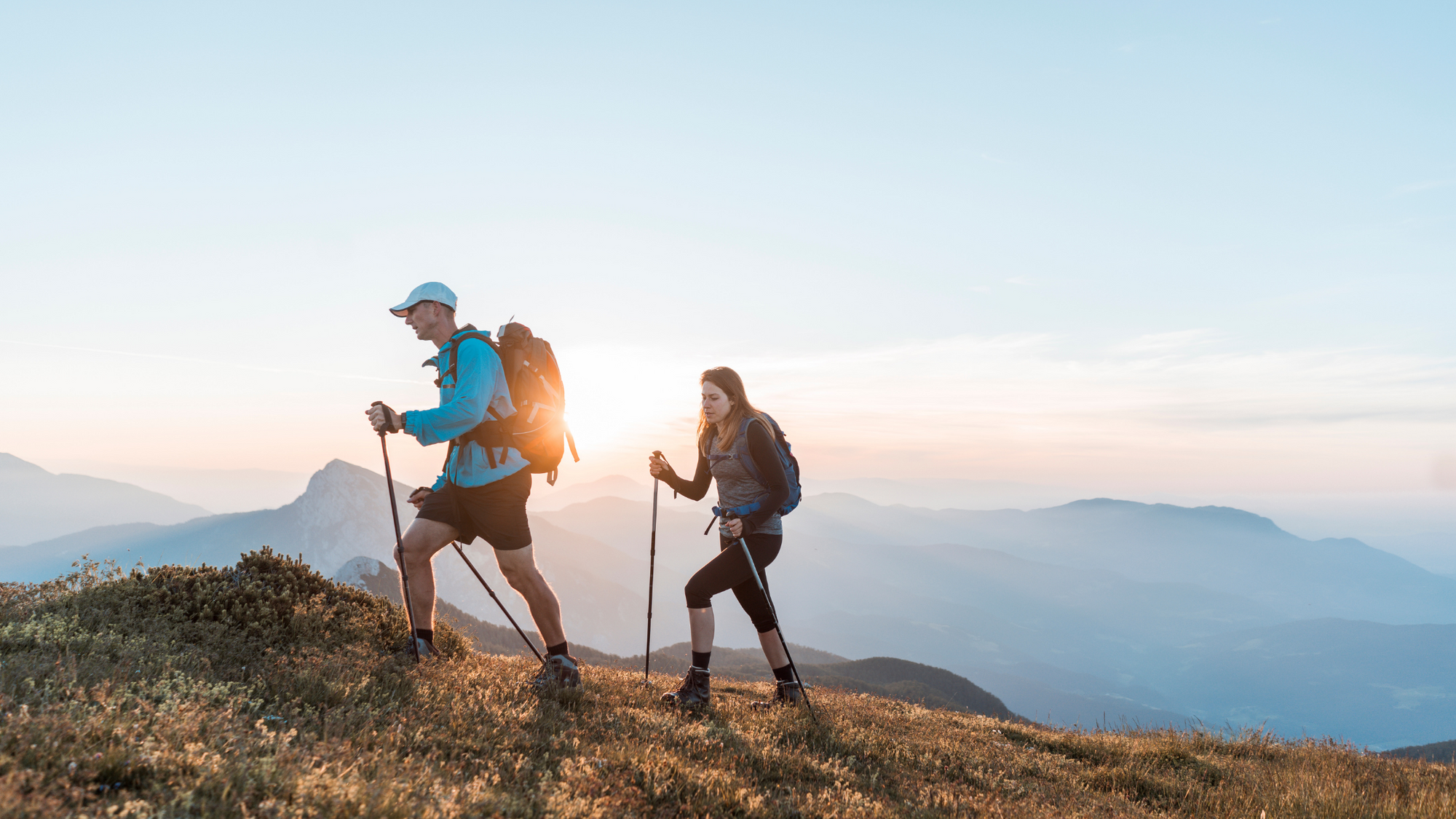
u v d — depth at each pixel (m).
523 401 6.70
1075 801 5.91
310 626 6.91
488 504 6.62
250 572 7.74
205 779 2.97
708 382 7.54
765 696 9.77
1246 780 7.55
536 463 6.75
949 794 5.22
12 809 2.41
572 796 3.82
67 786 2.68
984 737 8.98
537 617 6.87
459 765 3.96
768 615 7.71
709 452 7.86
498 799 3.43
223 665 5.39
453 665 6.85
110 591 6.68
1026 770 7.18
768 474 7.37
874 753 6.26
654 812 4.00
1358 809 6.20
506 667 7.82
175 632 5.88
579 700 6.34
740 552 7.41
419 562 6.87
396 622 7.98
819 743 6.29
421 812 3.04
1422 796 6.67
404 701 5.21
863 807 4.46
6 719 3.27
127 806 2.55
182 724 3.49
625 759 4.63
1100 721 11.42
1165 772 7.80
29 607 5.99
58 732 3.15
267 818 2.74
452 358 6.56
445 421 6.21
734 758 5.18
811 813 4.25
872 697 12.27
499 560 6.79
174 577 7.30
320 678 5.10
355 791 3.04
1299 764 9.16
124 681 4.24
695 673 7.23
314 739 3.81
